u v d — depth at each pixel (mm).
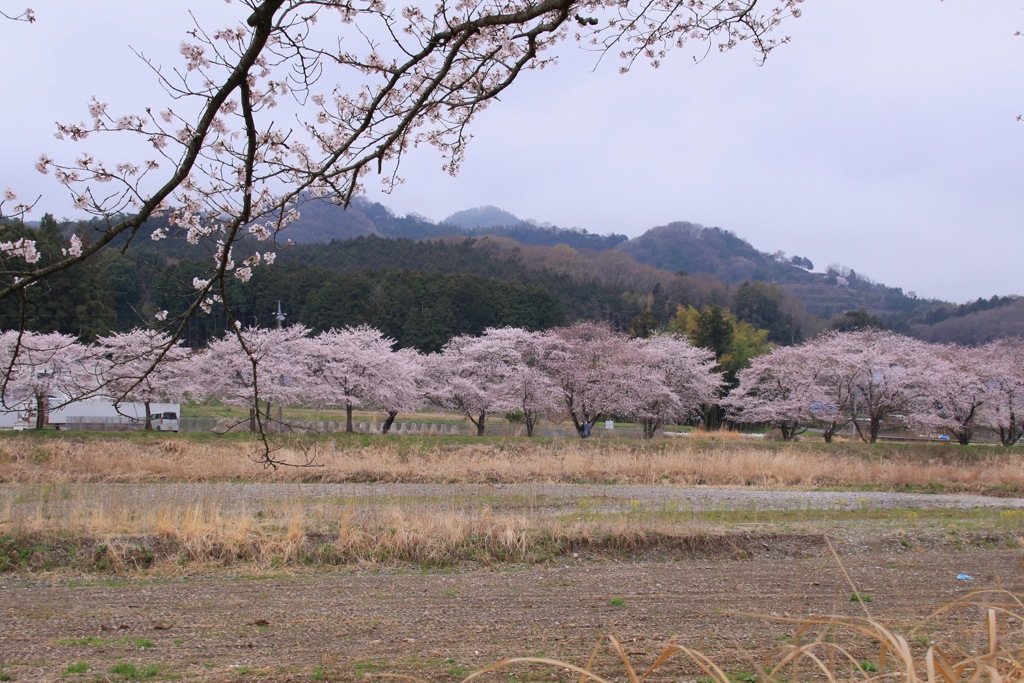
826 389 39750
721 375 48375
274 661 7734
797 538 15312
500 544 13578
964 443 40844
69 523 13438
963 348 45281
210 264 5316
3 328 32812
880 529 16719
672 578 12344
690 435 39375
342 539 13211
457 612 9992
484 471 24000
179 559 12430
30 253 5301
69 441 25391
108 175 4863
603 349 40438
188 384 32906
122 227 3721
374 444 27406
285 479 22047
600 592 11266
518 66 4762
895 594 11227
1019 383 38344
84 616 9695
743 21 5816
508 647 8289
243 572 12172
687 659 7695
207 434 27625
